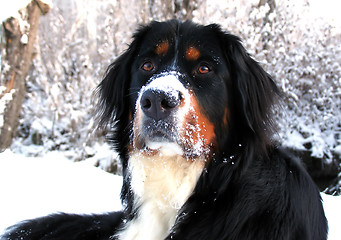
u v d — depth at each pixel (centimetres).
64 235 293
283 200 229
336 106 893
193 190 237
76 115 866
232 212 225
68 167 502
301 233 230
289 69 882
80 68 958
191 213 234
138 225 254
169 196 242
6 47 723
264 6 831
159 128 213
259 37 825
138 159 244
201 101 229
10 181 422
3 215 344
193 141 221
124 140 264
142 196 248
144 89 218
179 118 212
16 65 731
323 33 923
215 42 246
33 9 726
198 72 238
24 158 519
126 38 935
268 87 263
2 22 702
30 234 296
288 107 890
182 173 236
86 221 303
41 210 360
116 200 400
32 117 945
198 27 252
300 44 895
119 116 271
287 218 225
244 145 240
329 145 855
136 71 257
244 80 246
